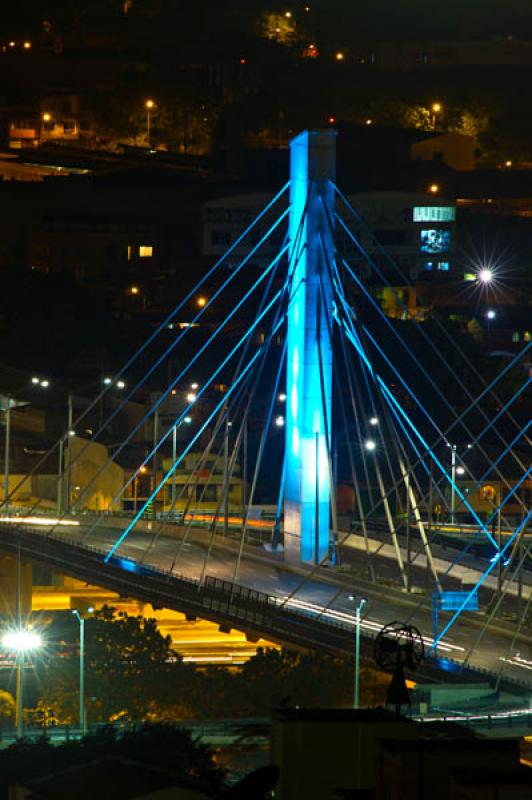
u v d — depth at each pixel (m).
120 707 159.38
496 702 155.62
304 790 48.78
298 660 168.00
